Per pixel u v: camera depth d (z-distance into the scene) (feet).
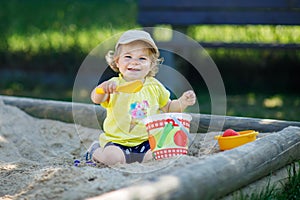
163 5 26.99
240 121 16.26
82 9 35.09
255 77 28.91
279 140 12.95
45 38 32.19
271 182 12.28
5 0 34.86
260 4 26.11
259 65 29.09
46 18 34.06
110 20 34.47
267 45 25.46
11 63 31.53
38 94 28.02
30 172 12.71
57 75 30.76
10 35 32.58
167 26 28.58
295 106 24.35
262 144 12.40
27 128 17.49
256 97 26.30
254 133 13.76
